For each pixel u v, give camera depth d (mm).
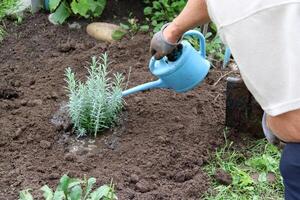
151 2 3705
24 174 2584
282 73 1715
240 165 2686
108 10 3686
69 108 2834
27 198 2324
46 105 2959
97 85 2762
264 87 1741
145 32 3492
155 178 2584
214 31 3457
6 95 3021
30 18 3605
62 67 3215
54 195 2277
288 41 1701
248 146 2766
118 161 2670
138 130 2816
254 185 2580
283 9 1703
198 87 3059
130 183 2557
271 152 2730
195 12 2047
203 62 2574
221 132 2811
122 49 3346
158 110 2916
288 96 1722
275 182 2600
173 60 2547
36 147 2738
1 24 3555
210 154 2705
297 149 1819
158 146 2727
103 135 2805
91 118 2773
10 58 3312
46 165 2645
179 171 2619
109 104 2783
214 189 2547
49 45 3418
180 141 2754
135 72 3168
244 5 1730
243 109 2766
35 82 3125
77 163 2652
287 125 1772
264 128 2051
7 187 2523
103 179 2553
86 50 3369
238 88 2730
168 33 2260
